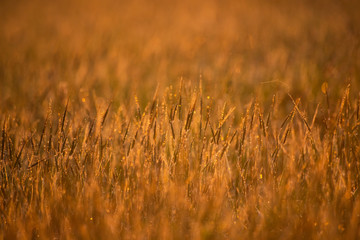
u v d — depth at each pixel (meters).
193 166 8.34
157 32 29.55
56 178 7.91
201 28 30.83
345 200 7.33
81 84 15.30
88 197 7.59
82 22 36.84
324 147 7.87
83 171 8.27
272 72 16.58
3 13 44.34
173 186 7.62
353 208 7.18
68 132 8.51
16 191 7.74
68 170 8.14
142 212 7.66
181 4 47.59
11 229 7.11
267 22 32.06
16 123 9.66
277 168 8.30
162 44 24.52
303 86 13.70
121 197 7.89
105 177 8.32
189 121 8.09
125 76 16.97
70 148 8.21
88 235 7.04
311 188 7.51
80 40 26.80
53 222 7.52
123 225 7.52
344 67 15.43
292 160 8.00
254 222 7.25
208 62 20.39
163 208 7.51
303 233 7.10
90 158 8.16
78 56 20.80
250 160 8.36
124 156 8.38
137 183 7.98
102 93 14.94
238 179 8.54
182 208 7.36
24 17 41.06
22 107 12.12
